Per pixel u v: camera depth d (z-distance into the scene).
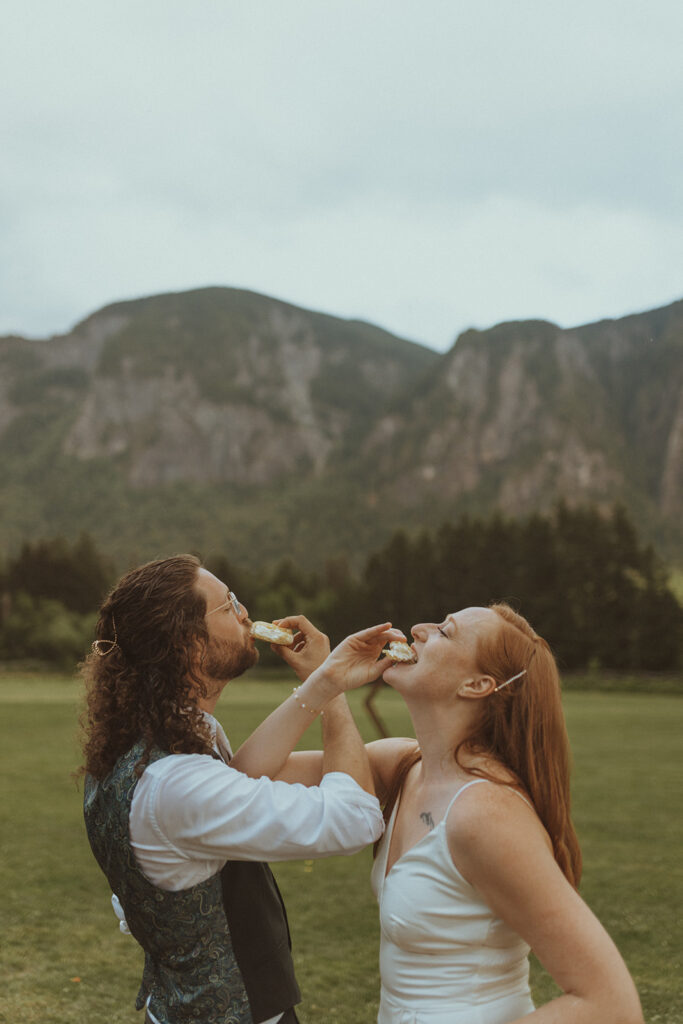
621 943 6.48
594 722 28.05
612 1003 1.57
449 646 1.91
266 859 1.86
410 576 107.62
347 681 2.04
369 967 5.96
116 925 6.70
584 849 9.61
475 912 1.75
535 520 103.94
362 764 2.03
